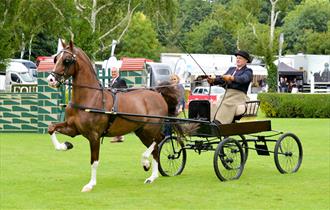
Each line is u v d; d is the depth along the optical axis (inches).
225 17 2549.2
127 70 875.4
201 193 445.4
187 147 529.3
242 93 521.3
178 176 522.3
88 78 461.4
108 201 417.1
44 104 911.7
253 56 2314.2
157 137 503.2
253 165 586.6
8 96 940.6
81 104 457.7
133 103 481.4
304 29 3595.0
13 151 693.9
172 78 614.2
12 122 941.8
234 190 456.8
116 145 758.5
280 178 511.2
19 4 1362.0
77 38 1395.2
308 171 551.5
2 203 409.1
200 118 514.6
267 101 1369.3
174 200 420.5
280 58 2308.1
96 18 1914.4
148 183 486.6
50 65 903.7
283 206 402.9
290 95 1365.7
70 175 525.3
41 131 916.6
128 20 1905.8
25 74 1876.2
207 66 1897.1
